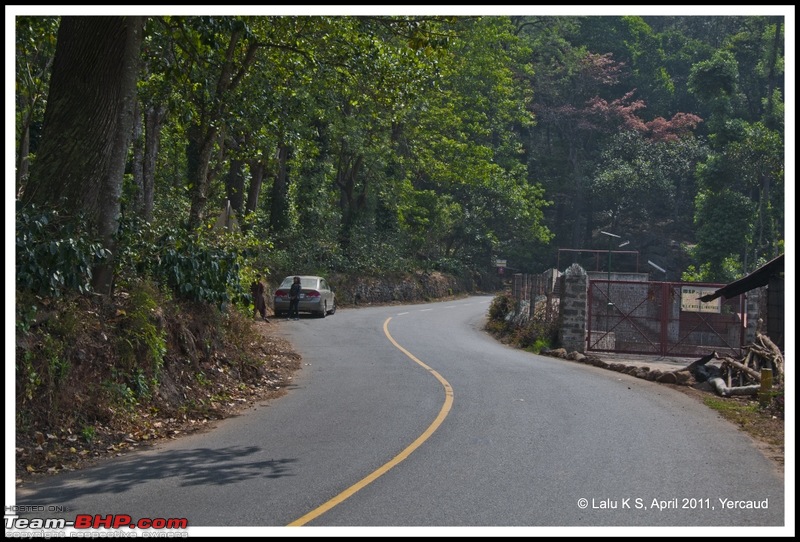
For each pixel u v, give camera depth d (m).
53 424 10.38
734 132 60.19
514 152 77.62
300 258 43.41
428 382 16.67
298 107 25.03
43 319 11.12
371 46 19.17
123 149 14.05
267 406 14.09
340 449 10.27
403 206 54.28
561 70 89.69
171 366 14.03
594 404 14.14
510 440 10.79
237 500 7.87
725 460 9.80
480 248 69.00
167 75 17.67
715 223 59.22
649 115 94.06
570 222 87.50
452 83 55.94
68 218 13.21
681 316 27.03
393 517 7.32
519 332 28.38
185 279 15.77
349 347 23.80
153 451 10.39
